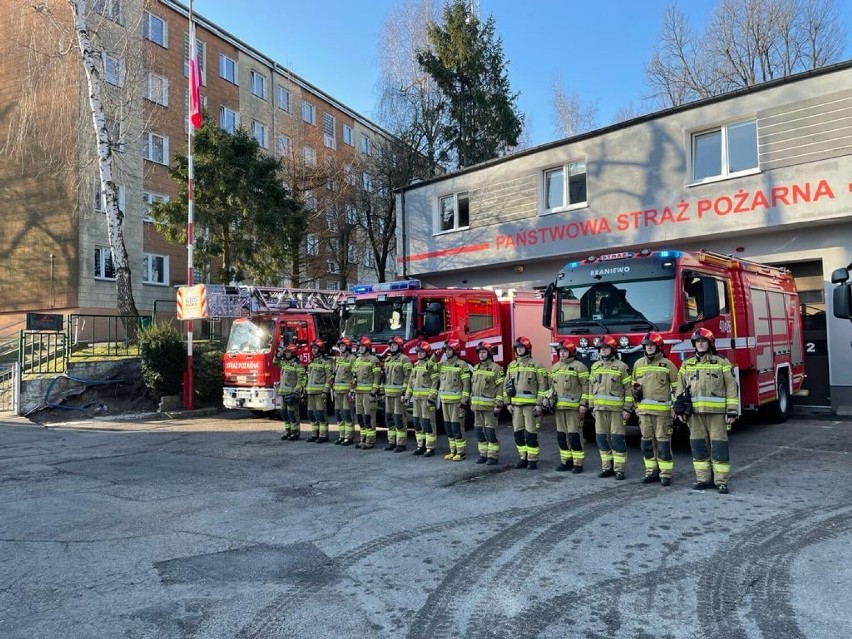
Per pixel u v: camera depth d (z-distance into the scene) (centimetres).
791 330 1304
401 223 2212
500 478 820
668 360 781
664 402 762
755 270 1152
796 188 1355
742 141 1459
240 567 507
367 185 2952
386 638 382
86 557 538
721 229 1462
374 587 460
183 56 2786
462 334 1271
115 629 400
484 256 1964
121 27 2211
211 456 1026
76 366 1598
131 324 1809
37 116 2286
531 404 873
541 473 848
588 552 523
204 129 1895
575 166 1778
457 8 2958
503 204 1916
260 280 2066
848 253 1346
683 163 1528
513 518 627
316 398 1169
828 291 1369
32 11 2203
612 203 1658
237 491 773
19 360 1566
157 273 2630
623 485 766
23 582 482
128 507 704
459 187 2042
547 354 1530
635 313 921
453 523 614
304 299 1645
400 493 744
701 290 915
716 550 523
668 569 482
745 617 398
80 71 2172
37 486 819
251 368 1434
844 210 1293
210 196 1886
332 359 1190
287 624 403
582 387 835
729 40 3109
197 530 611
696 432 739
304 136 2941
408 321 1177
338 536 582
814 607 411
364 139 4147
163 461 987
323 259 2791
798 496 691
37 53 2184
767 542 541
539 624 396
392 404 1058
